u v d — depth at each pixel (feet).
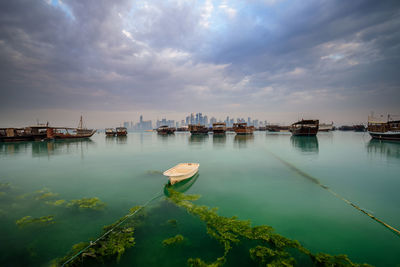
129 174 59.88
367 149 110.73
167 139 223.92
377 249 22.99
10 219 30.81
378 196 39.81
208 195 40.86
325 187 45.60
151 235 25.91
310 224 28.81
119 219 30.76
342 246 23.56
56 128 202.90
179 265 20.59
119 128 302.45
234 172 60.23
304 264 20.44
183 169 55.67
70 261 21.08
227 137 243.19
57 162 80.43
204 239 25.00
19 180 53.72
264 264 20.43
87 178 55.42
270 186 46.65
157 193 42.80
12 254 22.67
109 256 21.91
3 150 122.21
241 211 33.24
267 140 186.80
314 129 211.41
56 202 37.68
